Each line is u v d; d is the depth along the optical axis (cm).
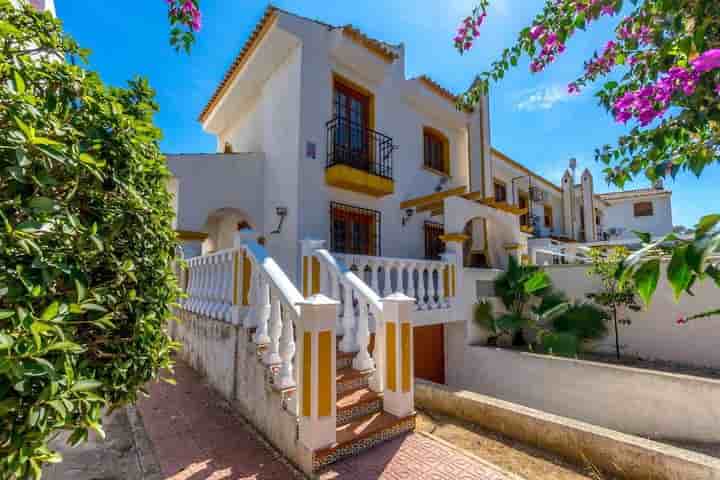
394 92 1020
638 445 356
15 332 172
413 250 1023
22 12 231
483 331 859
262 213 876
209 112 1179
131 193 249
